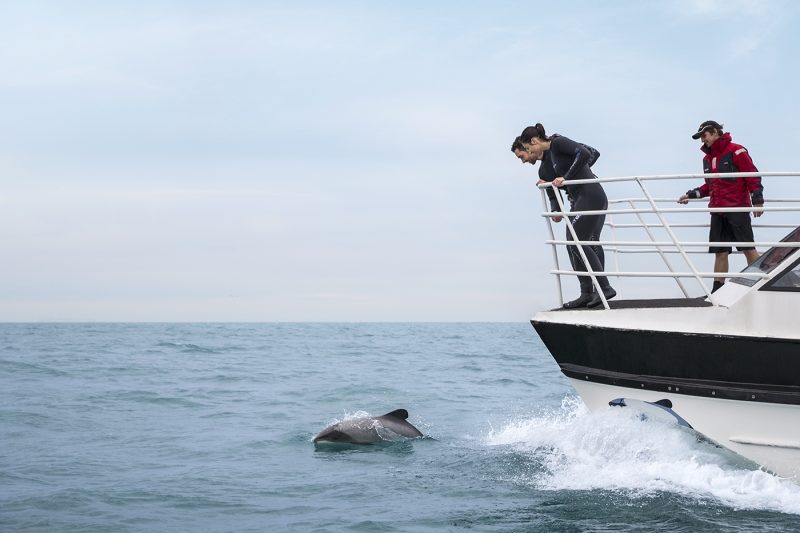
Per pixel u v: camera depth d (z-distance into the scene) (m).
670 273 8.23
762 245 7.73
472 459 9.41
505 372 21.97
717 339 7.71
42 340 40.59
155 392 16.64
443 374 21.22
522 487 8.02
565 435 9.45
